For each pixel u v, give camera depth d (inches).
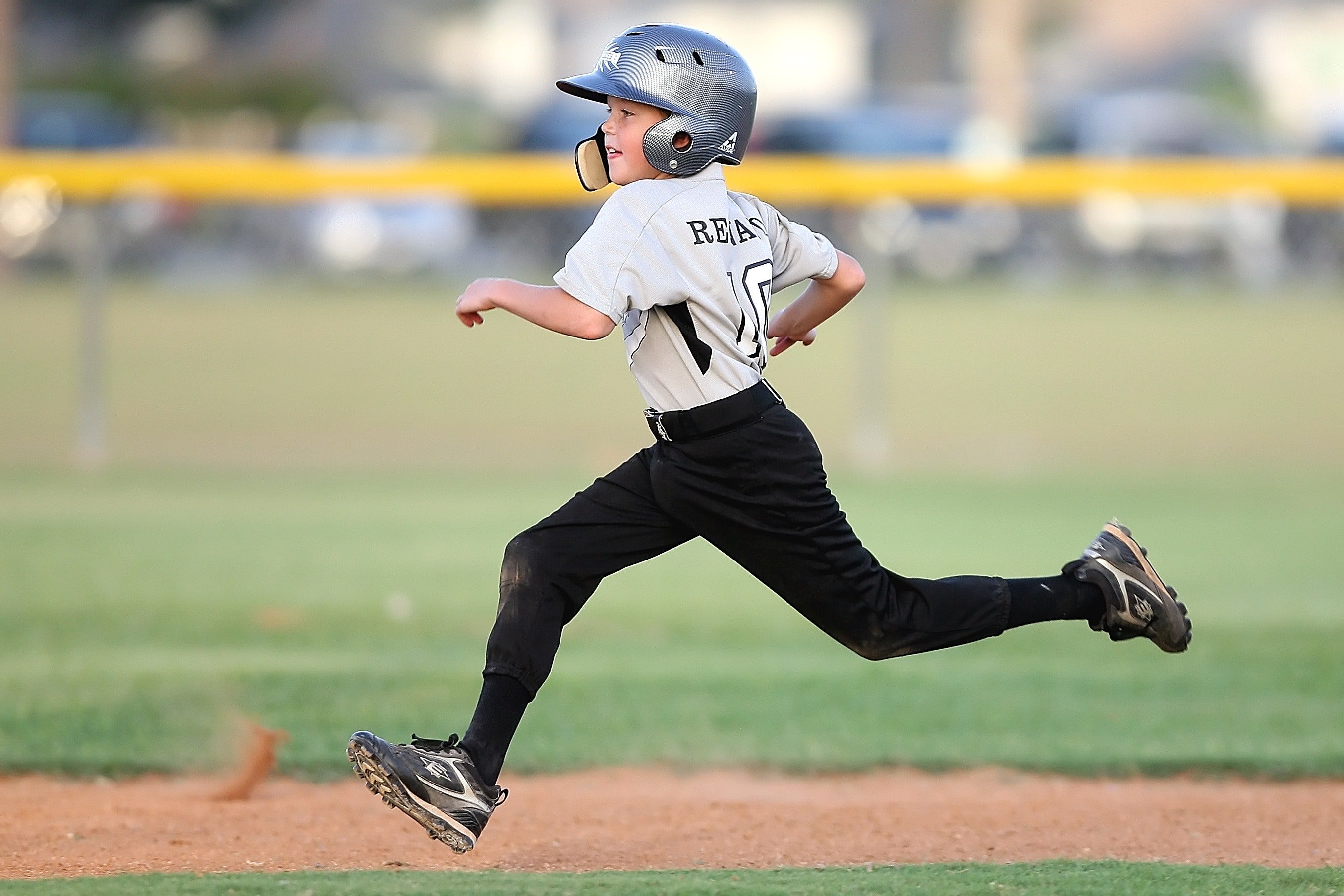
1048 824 653.9
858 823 655.1
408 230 2950.3
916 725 796.0
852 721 802.8
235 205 2962.6
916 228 2910.9
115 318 2741.1
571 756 750.5
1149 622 585.6
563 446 1673.2
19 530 1235.9
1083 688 856.3
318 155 4500.5
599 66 567.2
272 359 2327.8
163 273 3002.0
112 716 786.2
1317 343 2474.2
